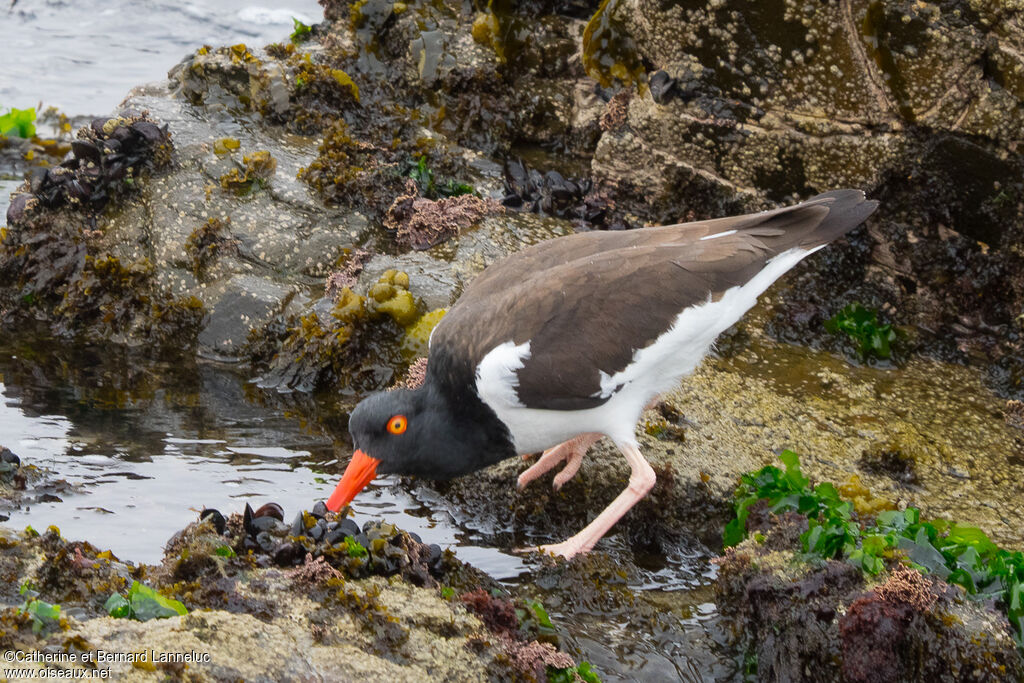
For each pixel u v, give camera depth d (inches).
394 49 628.7
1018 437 444.1
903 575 317.4
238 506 383.6
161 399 468.4
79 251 530.6
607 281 368.5
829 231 389.4
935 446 431.8
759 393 458.0
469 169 585.3
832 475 408.2
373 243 523.5
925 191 490.0
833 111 493.7
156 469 407.5
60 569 281.3
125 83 792.9
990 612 319.6
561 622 346.0
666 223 553.0
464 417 372.2
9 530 295.0
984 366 490.6
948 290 502.0
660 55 529.7
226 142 553.0
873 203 394.3
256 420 456.4
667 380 382.9
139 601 268.8
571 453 403.2
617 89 561.9
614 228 554.3
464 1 629.9
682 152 536.1
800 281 518.3
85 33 874.8
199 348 506.9
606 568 370.9
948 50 458.6
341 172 541.0
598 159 565.6
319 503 337.7
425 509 409.7
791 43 490.6
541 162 607.5
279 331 499.5
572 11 615.8
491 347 359.6
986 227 485.4
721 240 381.1
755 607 338.6
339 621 280.2
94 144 543.5
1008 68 449.1
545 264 394.3
